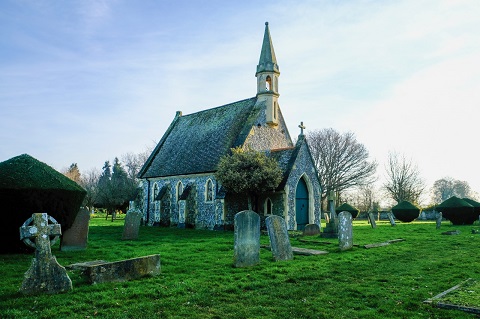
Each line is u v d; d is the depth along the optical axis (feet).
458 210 104.27
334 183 188.65
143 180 126.62
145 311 22.79
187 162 108.99
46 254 26.78
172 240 62.80
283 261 40.91
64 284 26.89
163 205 112.47
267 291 27.96
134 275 31.01
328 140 191.62
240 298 26.09
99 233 77.00
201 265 37.81
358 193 225.35
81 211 49.55
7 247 44.57
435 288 28.89
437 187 306.76
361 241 60.59
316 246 54.95
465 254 46.47
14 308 22.98
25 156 48.83
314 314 22.82
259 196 91.25
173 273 33.76
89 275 28.89
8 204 43.65
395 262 40.78
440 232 79.00
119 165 285.02
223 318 22.00
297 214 90.27
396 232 79.92
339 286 29.76
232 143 99.30
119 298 25.36
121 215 208.33
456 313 22.47
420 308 23.79
